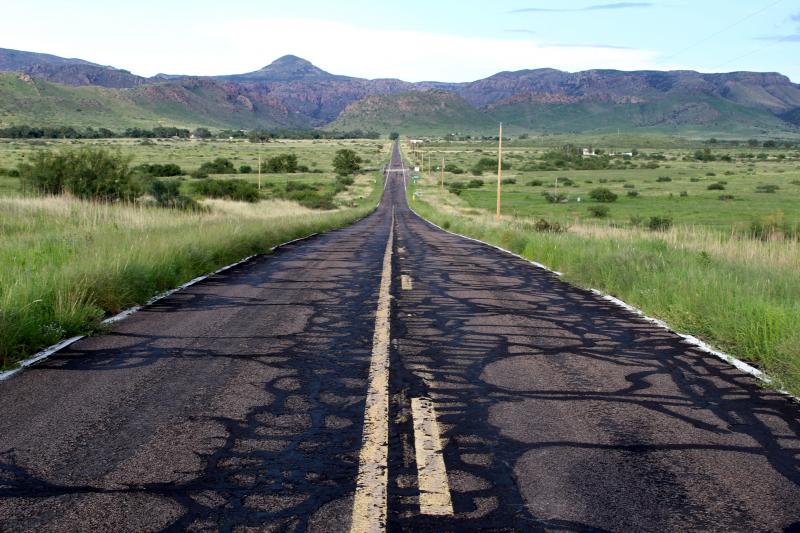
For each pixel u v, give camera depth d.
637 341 7.77
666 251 16.39
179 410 4.92
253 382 5.72
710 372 6.35
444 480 3.70
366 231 36.09
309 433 4.46
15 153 120.50
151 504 3.36
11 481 3.62
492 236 28.86
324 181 122.56
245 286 12.12
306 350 7.00
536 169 175.38
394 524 3.17
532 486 3.65
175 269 12.88
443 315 9.35
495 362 6.63
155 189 34.91
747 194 95.62
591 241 19.55
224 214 35.88
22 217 21.88
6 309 6.80
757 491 3.64
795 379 5.95
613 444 4.35
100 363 6.30
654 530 3.17
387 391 5.50
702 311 8.81
